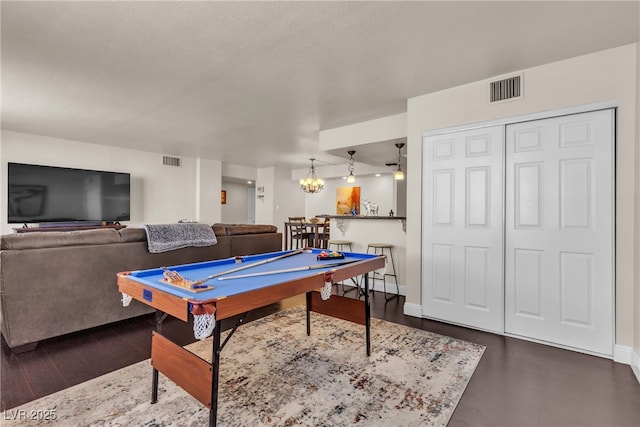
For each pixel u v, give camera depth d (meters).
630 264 2.29
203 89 3.32
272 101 3.64
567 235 2.55
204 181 7.75
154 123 4.63
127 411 1.67
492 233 2.89
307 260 2.65
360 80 3.04
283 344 2.54
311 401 1.77
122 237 2.98
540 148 2.67
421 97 3.38
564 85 2.55
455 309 3.11
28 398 1.79
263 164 8.79
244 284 1.70
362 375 2.07
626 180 2.30
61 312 2.56
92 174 5.88
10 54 2.58
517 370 2.18
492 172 2.90
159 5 1.95
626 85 2.32
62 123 4.68
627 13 1.96
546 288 2.64
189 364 1.53
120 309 2.92
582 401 1.82
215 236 3.72
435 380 2.02
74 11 2.01
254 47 2.45
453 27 2.15
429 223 3.28
